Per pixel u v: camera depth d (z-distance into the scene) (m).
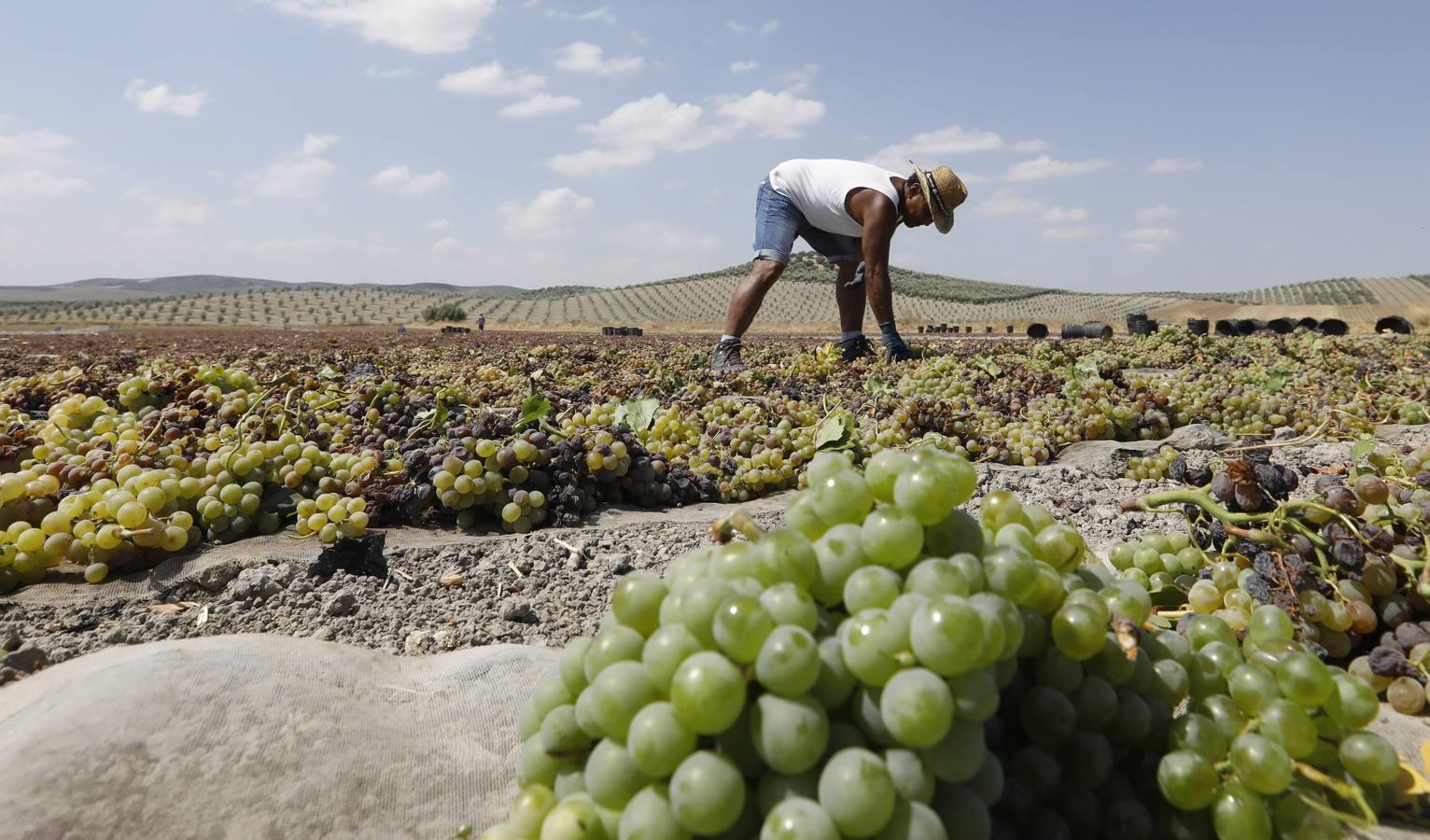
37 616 3.20
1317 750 1.88
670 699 1.53
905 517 1.71
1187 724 1.79
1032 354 12.20
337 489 4.36
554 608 3.43
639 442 5.33
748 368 10.22
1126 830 1.71
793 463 5.64
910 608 1.51
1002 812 1.69
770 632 1.52
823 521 1.84
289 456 4.40
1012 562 1.75
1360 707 1.83
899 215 10.05
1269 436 7.10
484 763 2.16
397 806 1.96
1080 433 6.73
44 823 1.67
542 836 1.54
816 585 1.70
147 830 1.72
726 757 1.49
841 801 1.36
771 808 1.44
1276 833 1.73
